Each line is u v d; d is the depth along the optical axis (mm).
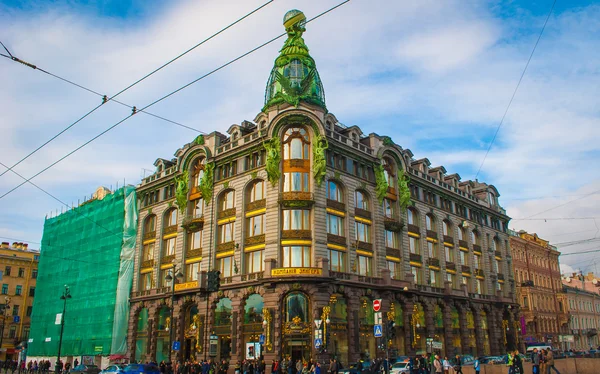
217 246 57125
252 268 52688
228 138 61562
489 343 73688
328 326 47875
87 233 75938
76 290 74188
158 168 70375
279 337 47000
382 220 58844
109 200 73312
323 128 53125
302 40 59875
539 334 89250
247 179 55531
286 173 52406
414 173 67312
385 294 55656
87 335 69188
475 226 78438
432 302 63344
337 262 52312
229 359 50969
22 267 97938
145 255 67812
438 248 68438
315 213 50875
